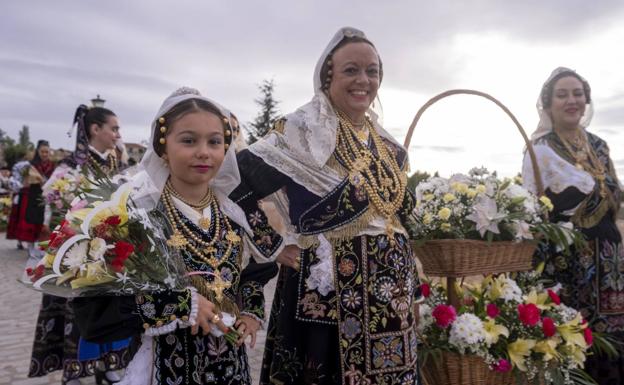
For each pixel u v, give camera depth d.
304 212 2.32
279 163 2.32
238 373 1.87
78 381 3.36
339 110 2.46
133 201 1.79
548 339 2.76
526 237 2.68
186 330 1.78
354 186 2.29
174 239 1.79
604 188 3.22
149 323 1.66
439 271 2.63
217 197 2.03
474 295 2.96
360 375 2.18
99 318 1.65
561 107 3.29
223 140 1.91
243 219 2.04
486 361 2.60
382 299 2.23
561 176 3.18
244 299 1.99
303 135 2.37
